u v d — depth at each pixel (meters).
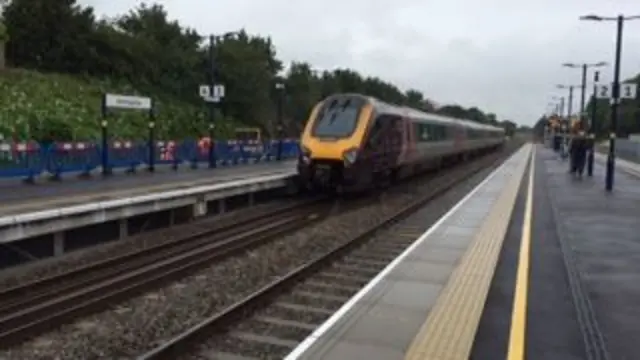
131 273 13.45
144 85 60.03
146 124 47.53
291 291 11.89
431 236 16.22
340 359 7.62
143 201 18.72
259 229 19.02
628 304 10.34
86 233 17.28
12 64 53.59
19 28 54.81
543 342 8.48
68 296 11.47
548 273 12.47
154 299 11.44
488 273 11.95
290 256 15.49
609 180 29.94
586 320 9.43
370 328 8.76
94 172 28.95
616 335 8.81
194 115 57.41
